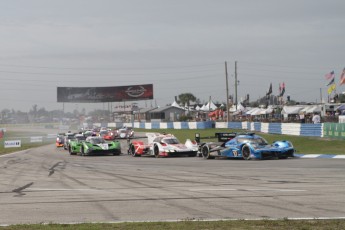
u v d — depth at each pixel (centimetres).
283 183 1412
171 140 3128
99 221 902
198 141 3070
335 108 6344
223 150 2647
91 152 3400
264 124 5312
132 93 12594
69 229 800
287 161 2320
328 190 1238
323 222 824
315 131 3966
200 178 1634
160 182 1548
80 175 1877
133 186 1453
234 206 1036
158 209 1023
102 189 1391
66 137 4694
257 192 1235
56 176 1850
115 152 3478
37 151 4441
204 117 10144
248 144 2519
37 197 1245
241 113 8700
